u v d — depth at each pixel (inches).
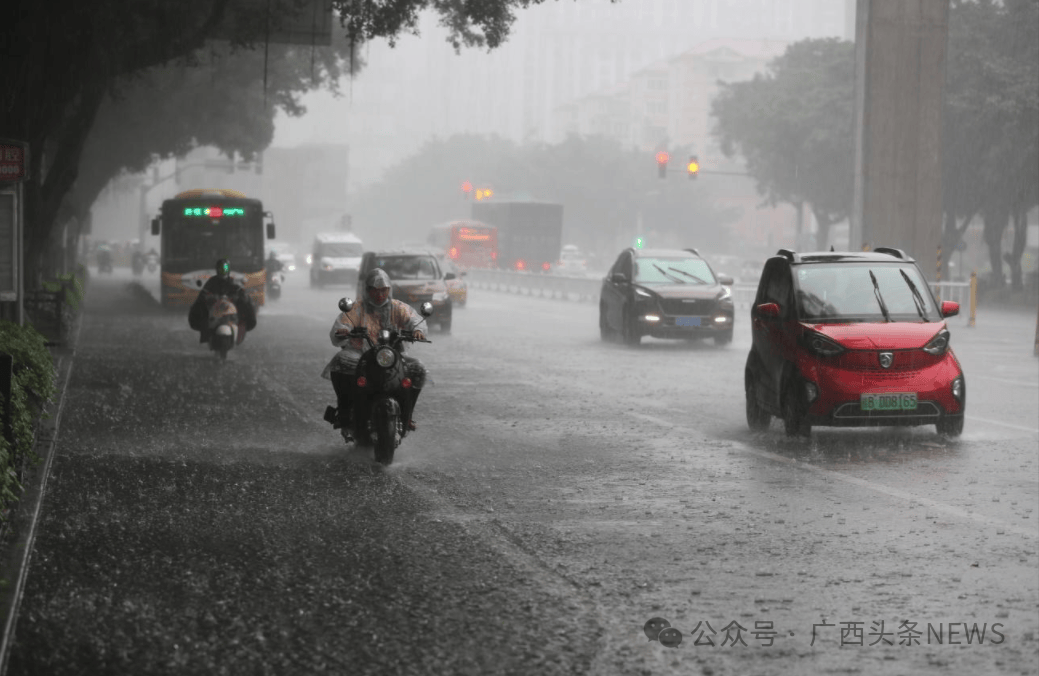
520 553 469.4
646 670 333.7
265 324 1983.3
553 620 380.8
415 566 448.1
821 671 334.0
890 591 414.9
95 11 1413.6
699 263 1637.6
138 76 1803.6
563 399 1000.9
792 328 781.3
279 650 350.3
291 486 606.2
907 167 2364.7
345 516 535.8
